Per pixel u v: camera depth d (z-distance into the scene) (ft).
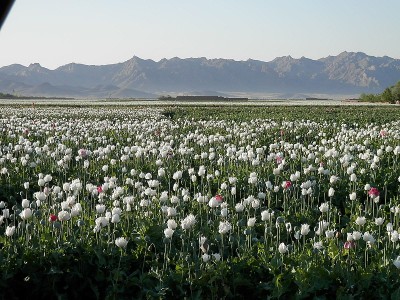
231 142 85.61
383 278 25.02
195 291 25.98
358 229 34.06
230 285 26.05
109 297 26.04
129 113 163.53
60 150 62.23
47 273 26.99
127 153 64.59
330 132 106.22
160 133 90.74
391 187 50.65
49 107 244.22
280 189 48.34
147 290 26.13
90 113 161.99
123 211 38.01
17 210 35.53
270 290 25.36
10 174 53.16
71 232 32.76
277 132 102.53
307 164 60.39
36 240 30.60
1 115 150.10
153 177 56.29
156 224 33.47
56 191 37.65
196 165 63.21
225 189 46.39
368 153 58.13
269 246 31.81
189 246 32.45
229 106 260.01
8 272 27.22
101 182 55.26
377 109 223.92
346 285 24.41
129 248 31.60
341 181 50.03
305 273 24.99
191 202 42.91
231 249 31.86
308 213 40.47
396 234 28.04
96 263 28.27
